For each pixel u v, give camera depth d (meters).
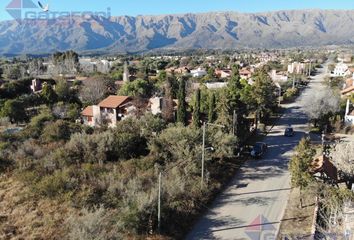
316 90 78.81
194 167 27.78
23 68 94.94
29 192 23.00
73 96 61.09
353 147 30.22
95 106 47.22
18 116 47.00
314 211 22.62
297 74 102.94
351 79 72.56
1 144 30.64
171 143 30.44
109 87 66.94
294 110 58.88
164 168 27.91
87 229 17.55
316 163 26.31
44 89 57.69
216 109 37.31
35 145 31.27
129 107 46.88
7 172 26.02
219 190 26.78
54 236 18.70
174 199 23.53
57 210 21.25
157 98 46.94
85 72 98.62
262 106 48.38
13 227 19.41
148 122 34.88
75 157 29.17
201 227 21.61
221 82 80.75
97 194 23.25
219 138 31.33
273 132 45.16
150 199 21.19
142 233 19.97
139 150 31.94
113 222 19.70
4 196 22.62
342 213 20.31
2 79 83.19
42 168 26.39
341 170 27.44
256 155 34.19
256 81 48.62
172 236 20.33
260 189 27.09
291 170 24.97
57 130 35.06
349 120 46.41
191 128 31.97
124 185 24.22
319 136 42.97
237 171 30.95
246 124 42.66
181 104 38.88
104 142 30.52
